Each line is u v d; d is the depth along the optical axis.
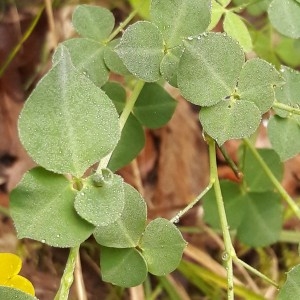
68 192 0.06
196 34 0.08
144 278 0.07
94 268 0.13
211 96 0.07
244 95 0.07
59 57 0.06
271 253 0.14
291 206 0.09
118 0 0.14
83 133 0.06
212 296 0.13
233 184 0.11
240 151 0.11
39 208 0.06
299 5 0.09
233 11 0.10
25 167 0.14
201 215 0.14
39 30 0.14
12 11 0.14
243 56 0.07
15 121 0.14
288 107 0.08
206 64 0.07
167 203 0.14
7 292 0.06
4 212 0.12
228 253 0.08
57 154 0.06
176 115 0.15
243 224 0.11
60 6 0.14
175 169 0.15
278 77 0.07
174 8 0.08
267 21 0.13
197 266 0.12
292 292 0.07
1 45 0.14
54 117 0.06
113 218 0.06
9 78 0.14
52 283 0.13
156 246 0.07
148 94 0.10
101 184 0.06
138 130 0.09
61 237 0.06
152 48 0.08
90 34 0.09
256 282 0.14
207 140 0.09
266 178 0.11
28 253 0.13
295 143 0.09
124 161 0.09
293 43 0.12
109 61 0.09
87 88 0.06
